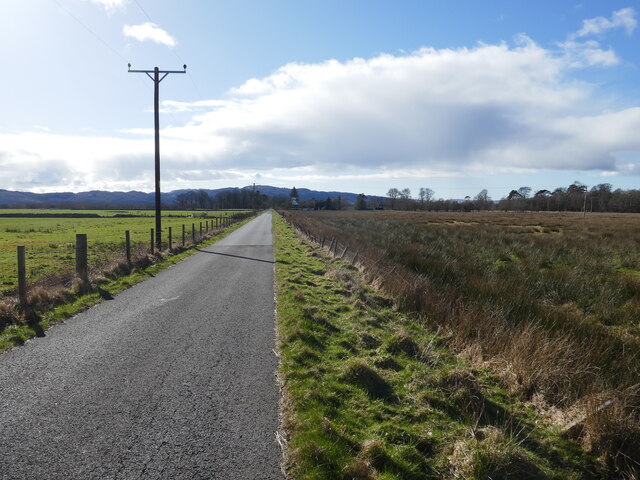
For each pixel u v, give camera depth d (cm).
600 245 1933
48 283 910
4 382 460
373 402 434
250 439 353
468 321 698
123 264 1253
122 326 690
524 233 2894
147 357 545
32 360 529
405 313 830
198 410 403
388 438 368
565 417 420
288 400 421
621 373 520
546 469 343
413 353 584
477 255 1681
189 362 529
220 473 307
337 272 1194
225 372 498
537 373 489
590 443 375
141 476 301
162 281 1130
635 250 1758
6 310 690
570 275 1176
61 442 343
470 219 5659
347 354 575
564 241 2122
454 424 401
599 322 840
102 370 498
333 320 745
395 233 2642
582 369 506
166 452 332
